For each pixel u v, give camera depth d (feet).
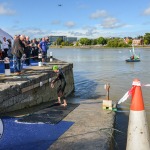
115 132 32.99
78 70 138.62
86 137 25.75
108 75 114.52
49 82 49.93
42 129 27.53
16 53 49.16
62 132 26.86
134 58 201.77
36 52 80.23
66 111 35.76
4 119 30.37
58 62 79.82
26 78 41.96
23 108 37.58
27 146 22.99
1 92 31.30
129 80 98.48
